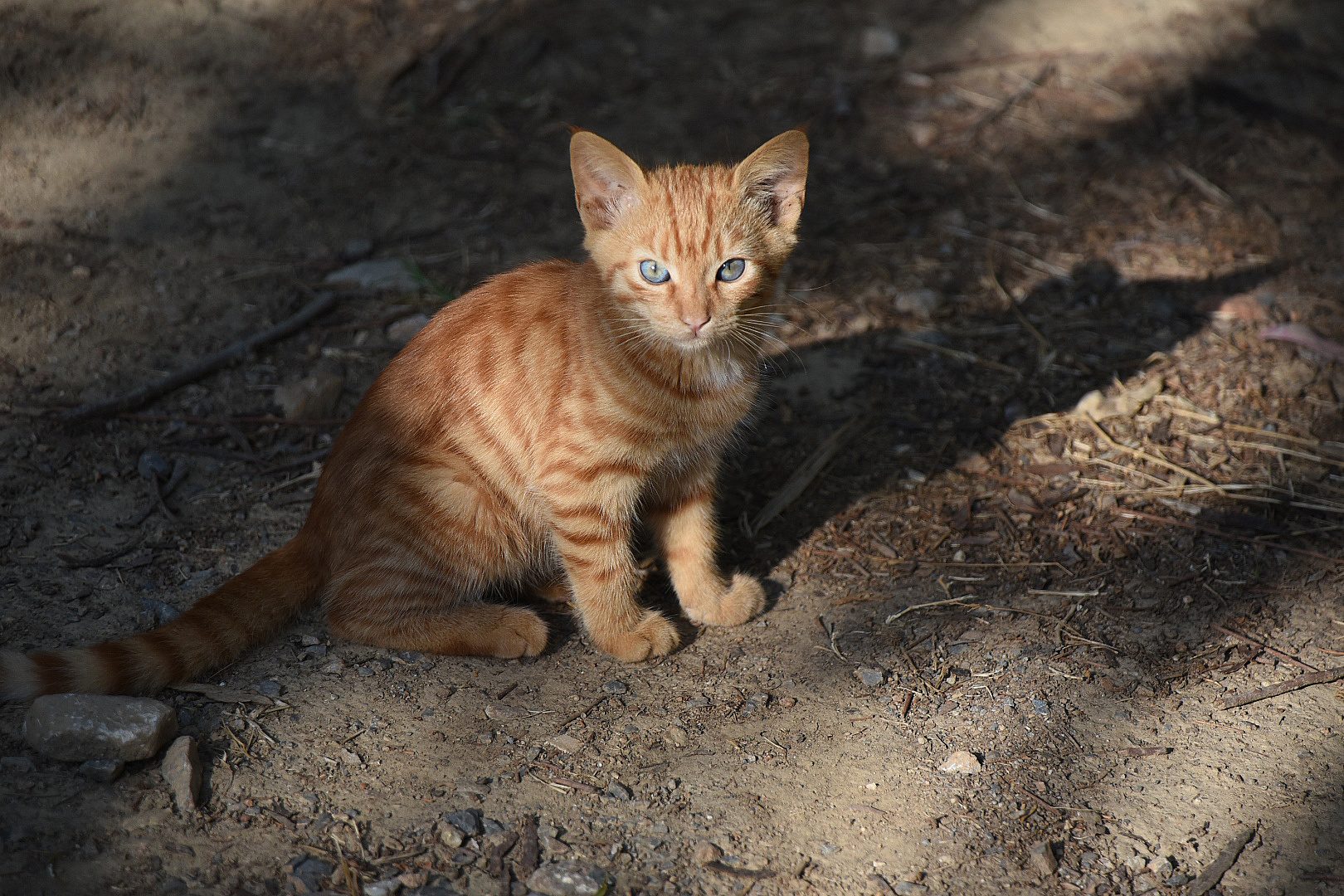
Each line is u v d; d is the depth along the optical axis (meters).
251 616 3.75
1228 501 4.60
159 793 3.16
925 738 3.55
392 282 5.75
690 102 7.25
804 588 4.28
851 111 7.20
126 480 4.52
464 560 3.92
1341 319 5.61
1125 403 5.09
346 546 3.83
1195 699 3.71
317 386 4.97
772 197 3.91
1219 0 8.22
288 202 6.19
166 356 5.15
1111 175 6.75
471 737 3.49
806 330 5.66
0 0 6.50
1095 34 7.96
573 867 3.03
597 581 3.88
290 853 3.03
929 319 5.75
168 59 6.71
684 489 4.08
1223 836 3.22
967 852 3.15
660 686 3.77
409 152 6.66
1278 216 6.39
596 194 3.80
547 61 7.50
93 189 5.95
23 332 5.10
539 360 3.80
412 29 7.51
